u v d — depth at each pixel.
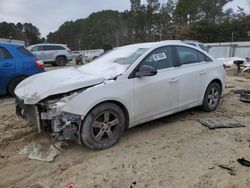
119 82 3.96
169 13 68.50
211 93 5.64
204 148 3.90
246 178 3.10
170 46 4.86
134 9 71.69
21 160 3.64
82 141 3.74
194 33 49.53
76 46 92.12
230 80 11.15
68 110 3.53
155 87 4.37
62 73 4.43
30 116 3.93
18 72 7.18
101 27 85.19
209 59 5.61
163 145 4.02
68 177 3.20
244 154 3.69
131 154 3.73
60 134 3.63
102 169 3.35
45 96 3.58
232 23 50.12
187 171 3.27
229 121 5.07
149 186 2.99
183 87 4.87
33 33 94.81
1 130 4.73
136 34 70.62
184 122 5.04
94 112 3.71
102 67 4.54
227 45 26.53
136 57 4.38
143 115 4.30
